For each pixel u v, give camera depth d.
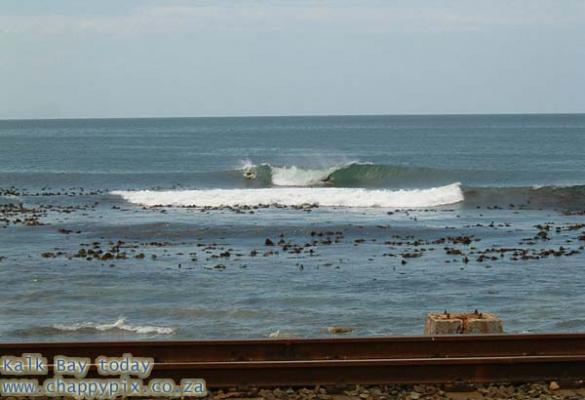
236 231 44.53
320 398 15.77
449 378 16.58
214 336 23.67
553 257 36.91
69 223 48.06
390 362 16.53
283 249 39.44
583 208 56.34
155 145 166.00
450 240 41.62
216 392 16.03
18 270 34.19
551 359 16.73
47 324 25.27
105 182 79.00
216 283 31.48
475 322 19.25
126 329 24.50
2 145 167.38
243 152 138.38
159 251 39.03
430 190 60.41
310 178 79.06
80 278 32.53
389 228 45.34
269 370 16.45
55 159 121.94
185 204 58.56
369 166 80.00
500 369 16.69
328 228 45.22
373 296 29.16
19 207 56.59
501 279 32.16
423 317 25.92
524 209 55.84
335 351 17.53
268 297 28.98
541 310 27.02
